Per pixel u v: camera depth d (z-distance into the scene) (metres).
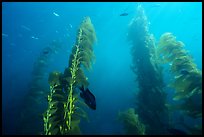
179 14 21.98
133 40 9.48
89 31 6.86
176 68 6.08
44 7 23.23
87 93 3.54
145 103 7.45
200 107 4.89
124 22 22.36
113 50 23.55
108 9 21.77
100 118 15.27
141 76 8.09
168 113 7.11
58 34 24.62
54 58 19.78
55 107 4.61
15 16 24.34
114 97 18.61
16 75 22.86
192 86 5.25
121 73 22.06
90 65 5.83
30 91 11.32
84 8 22.41
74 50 6.04
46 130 4.21
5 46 25.53
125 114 6.13
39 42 25.41
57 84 5.06
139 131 5.79
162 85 7.77
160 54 7.38
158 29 23.62
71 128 4.21
